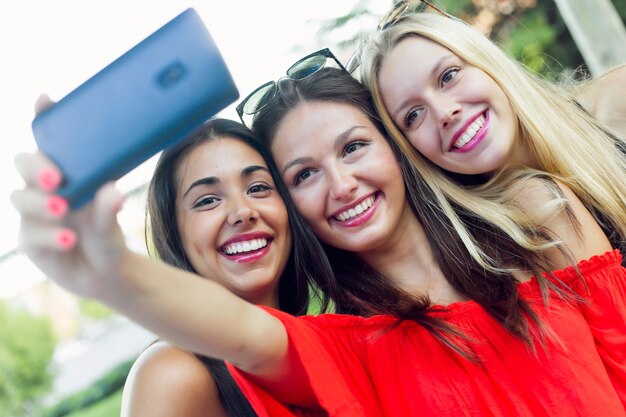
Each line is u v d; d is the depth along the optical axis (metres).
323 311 2.09
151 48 0.97
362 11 8.09
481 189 2.09
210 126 1.87
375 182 1.85
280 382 1.42
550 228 1.88
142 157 0.97
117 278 0.99
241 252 1.78
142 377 1.59
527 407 1.60
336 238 1.88
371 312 1.87
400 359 1.69
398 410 1.64
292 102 1.90
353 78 2.09
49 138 0.94
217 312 1.18
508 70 2.17
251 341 1.27
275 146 1.91
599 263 1.80
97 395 13.63
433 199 2.00
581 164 2.14
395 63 2.06
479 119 2.04
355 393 1.61
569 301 1.76
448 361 1.66
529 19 8.02
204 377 1.61
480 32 2.21
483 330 1.70
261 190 1.84
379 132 1.98
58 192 0.92
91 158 0.94
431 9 2.24
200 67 0.97
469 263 1.86
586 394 1.56
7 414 13.91
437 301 1.88
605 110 2.65
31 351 14.26
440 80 2.03
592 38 5.82
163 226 1.88
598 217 2.11
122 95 0.96
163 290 1.08
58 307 15.44
